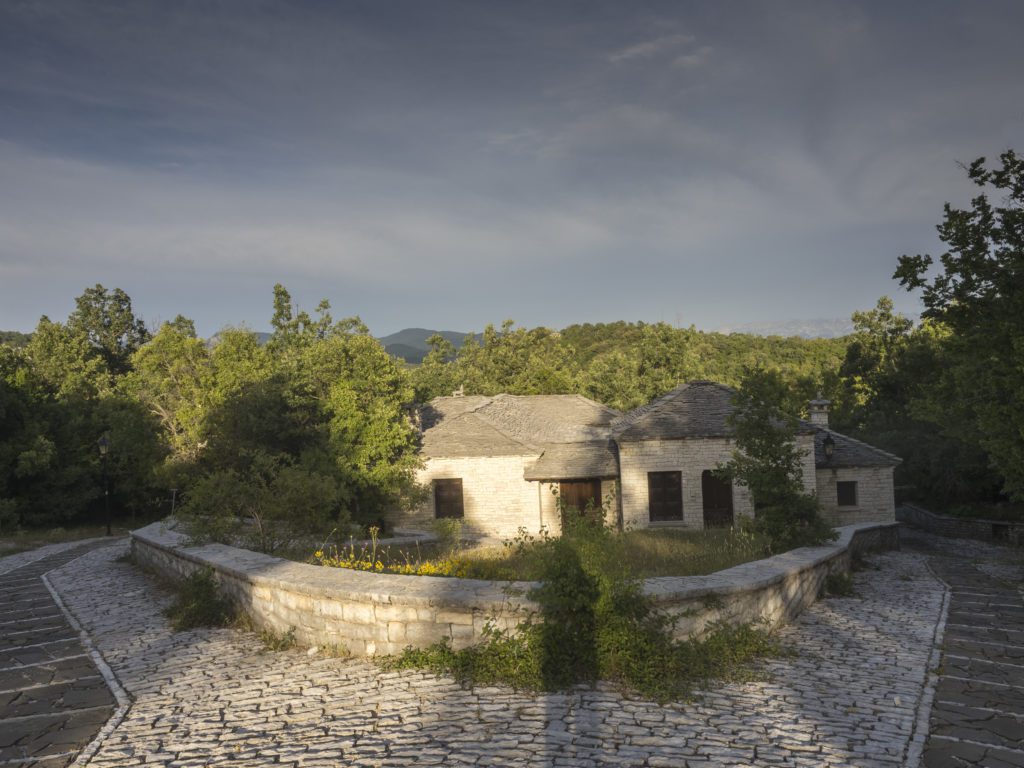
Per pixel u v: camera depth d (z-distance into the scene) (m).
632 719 6.62
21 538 25.28
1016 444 15.42
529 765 5.61
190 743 6.19
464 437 28.62
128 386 42.12
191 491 14.08
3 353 36.22
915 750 6.01
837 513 26.92
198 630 10.25
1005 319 15.04
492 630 7.99
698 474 25.09
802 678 7.98
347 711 6.88
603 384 51.31
